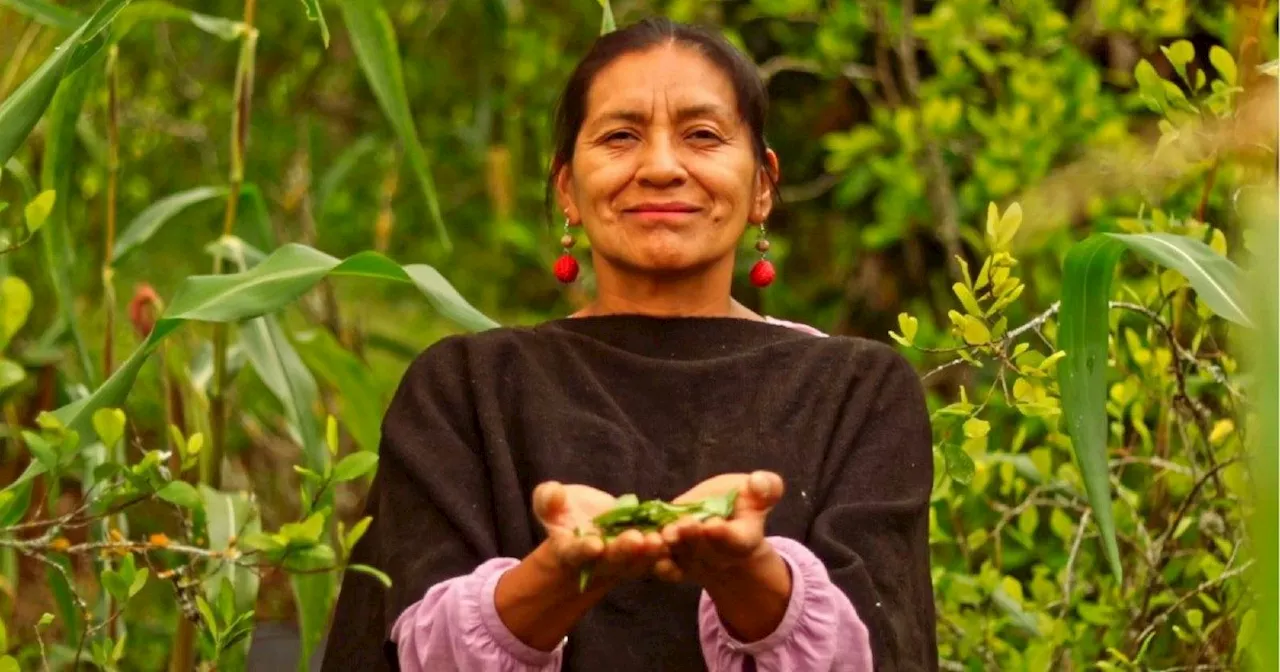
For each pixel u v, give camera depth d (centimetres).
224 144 607
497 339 198
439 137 605
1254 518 101
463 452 191
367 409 318
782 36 492
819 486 188
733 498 156
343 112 616
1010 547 347
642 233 197
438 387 196
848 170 503
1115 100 414
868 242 440
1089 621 289
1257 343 101
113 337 326
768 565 161
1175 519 273
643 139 198
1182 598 273
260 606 396
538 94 548
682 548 152
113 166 326
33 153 392
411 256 604
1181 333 299
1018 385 239
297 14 599
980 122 396
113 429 217
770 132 522
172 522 368
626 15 546
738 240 203
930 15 467
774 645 165
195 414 310
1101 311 221
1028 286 405
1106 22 369
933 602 194
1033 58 403
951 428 254
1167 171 295
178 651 291
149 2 296
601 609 182
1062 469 295
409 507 189
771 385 193
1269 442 100
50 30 330
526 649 167
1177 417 290
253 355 297
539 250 525
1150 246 210
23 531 273
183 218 585
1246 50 267
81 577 360
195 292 241
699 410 192
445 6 602
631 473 186
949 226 420
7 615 313
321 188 490
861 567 176
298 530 206
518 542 184
